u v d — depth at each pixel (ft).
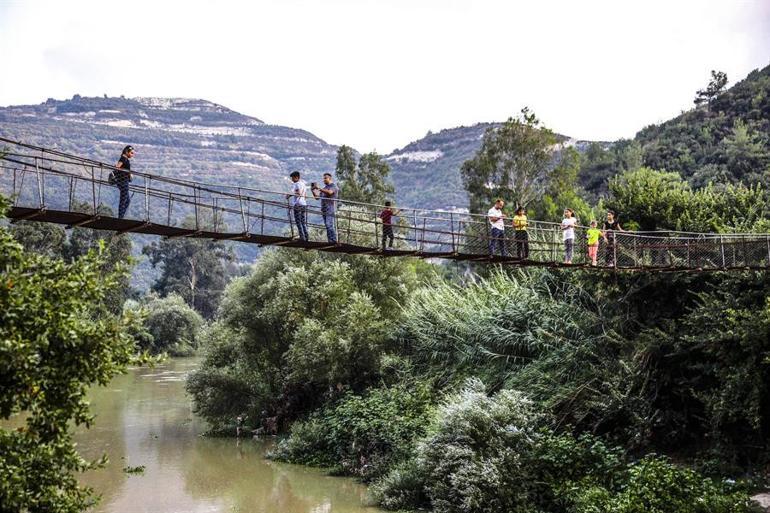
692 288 95.61
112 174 55.52
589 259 93.20
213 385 143.13
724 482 73.87
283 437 134.10
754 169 212.02
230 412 143.43
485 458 84.28
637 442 87.51
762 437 82.43
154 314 321.52
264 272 148.05
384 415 111.14
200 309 429.79
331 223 73.20
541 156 207.92
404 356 129.90
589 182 275.18
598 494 73.92
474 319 114.52
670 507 68.69
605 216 113.70
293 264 145.28
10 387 41.81
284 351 145.69
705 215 107.76
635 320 96.94
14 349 39.32
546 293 111.34
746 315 81.15
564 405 93.40
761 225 96.12
